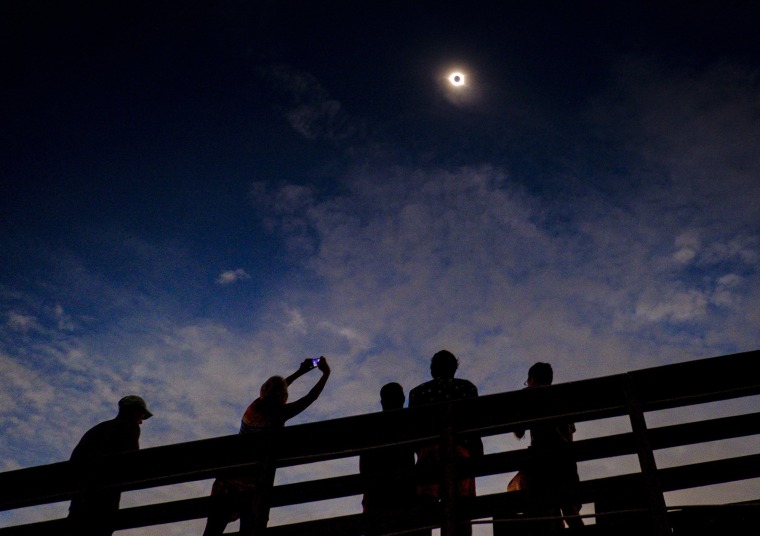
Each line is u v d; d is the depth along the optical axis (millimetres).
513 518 4086
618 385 4281
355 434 4496
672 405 4199
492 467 4242
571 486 4172
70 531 4633
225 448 4641
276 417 5531
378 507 4613
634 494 4074
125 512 4648
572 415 4250
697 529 3961
